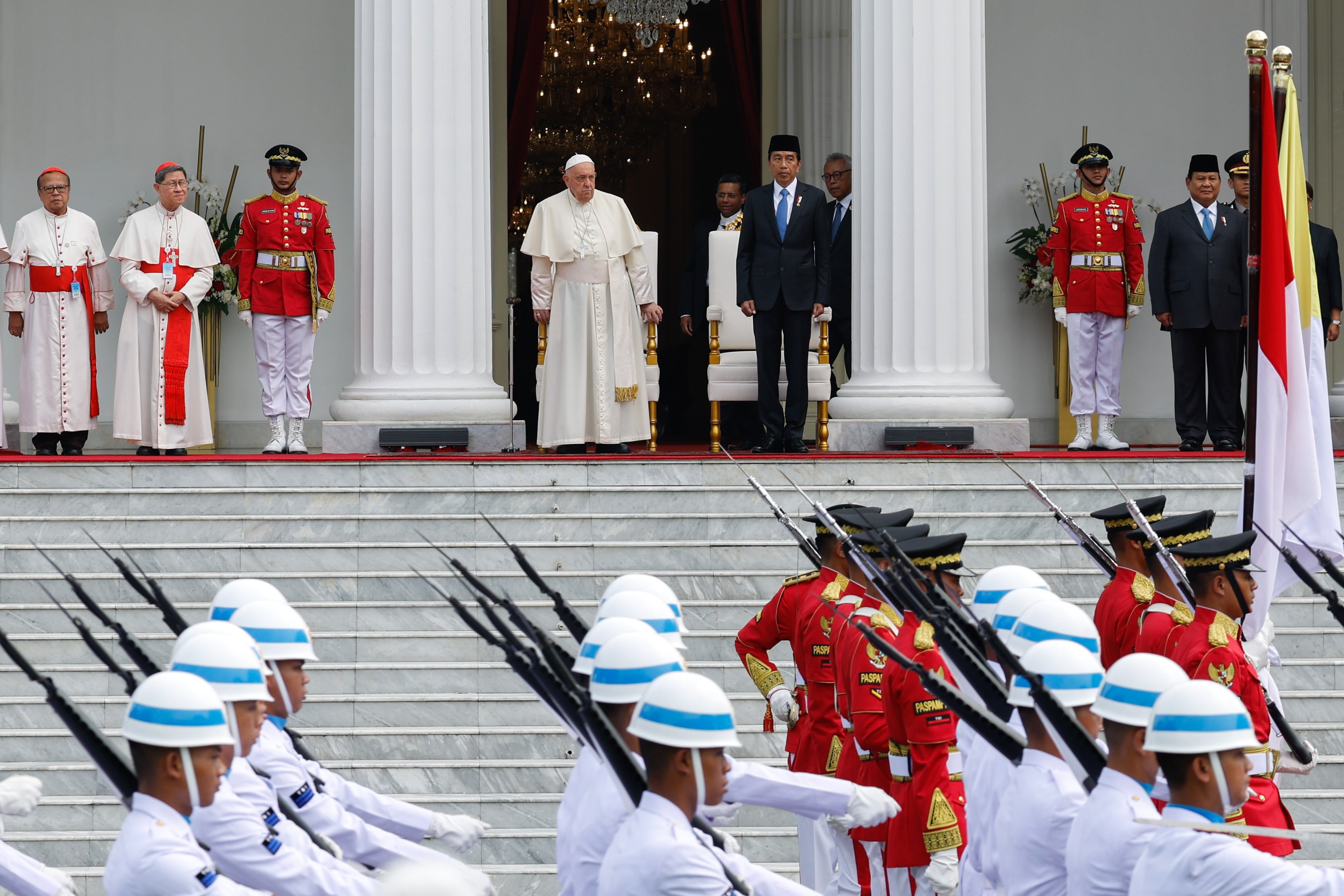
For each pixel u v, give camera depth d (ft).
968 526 128.88
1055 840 54.08
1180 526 78.89
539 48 229.66
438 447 148.97
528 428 238.27
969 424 150.41
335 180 204.95
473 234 154.51
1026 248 204.54
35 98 201.36
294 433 153.28
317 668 114.32
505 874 101.04
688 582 122.52
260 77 204.44
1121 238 156.46
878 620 72.79
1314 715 112.37
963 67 155.74
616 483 130.11
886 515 83.92
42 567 123.13
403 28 153.38
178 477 128.88
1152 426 208.54
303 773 62.03
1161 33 212.23
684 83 244.63
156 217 155.12
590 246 146.20
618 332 147.02
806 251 147.13
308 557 124.16
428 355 152.66
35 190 201.36
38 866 55.72
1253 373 89.20
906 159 155.02
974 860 62.75
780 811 104.32
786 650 116.78
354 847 61.77
